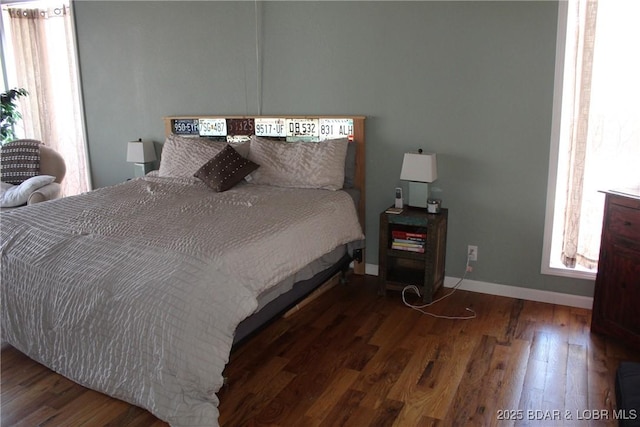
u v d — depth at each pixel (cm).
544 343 297
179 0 446
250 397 249
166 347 215
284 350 294
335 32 386
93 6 489
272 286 270
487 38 338
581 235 345
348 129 392
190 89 461
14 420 233
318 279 345
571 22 320
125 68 489
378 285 370
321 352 291
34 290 260
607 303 296
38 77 552
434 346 296
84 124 527
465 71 349
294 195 350
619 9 307
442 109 361
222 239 258
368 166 396
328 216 329
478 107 350
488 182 357
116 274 238
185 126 463
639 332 277
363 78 384
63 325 247
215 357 221
